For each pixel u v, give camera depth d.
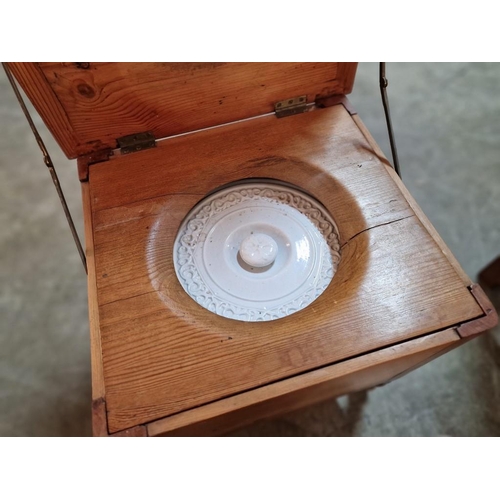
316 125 0.72
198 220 0.69
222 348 0.53
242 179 0.69
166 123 0.70
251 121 0.74
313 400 0.75
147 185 0.67
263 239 0.66
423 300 0.56
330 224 0.68
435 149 1.36
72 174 1.38
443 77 1.50
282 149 0.69
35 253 1.25
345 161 0.68
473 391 1.01
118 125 0.68
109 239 0.62
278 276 0.66
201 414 0.50
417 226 0.61
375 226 0.61
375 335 0.54
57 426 1.02
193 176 0.67
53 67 0.59
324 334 0.54
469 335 0.54
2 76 1.55
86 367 1.09
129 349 0.54
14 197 1.34
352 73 0.72
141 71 0.62
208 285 0.65
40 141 0.63
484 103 1.44
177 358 0.53
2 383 1.08
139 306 0.57
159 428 0.50
